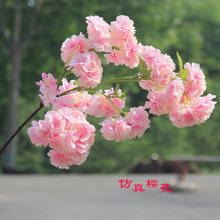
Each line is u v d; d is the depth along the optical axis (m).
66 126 2.80
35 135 2.82
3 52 34.06
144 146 38.25
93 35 3.07
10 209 16.16
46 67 36.59
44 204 17.50
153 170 32.31
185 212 16.12
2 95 37.19
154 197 20.12
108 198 19.52
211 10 50.47
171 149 39.28
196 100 3.13
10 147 32.88
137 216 15.09
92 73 3.03
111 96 3.25
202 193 21.98
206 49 50.41
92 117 35.19
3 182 24.77
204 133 41.81
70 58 3.10
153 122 39.75
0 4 34.41
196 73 3.09
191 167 33.22
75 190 22.23
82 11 34.53
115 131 3.25
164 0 36.09
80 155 2.82
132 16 35.12
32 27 33.97
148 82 3.20
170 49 45.66
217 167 39.41
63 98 3.01
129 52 3.13
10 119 33.34
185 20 49.41
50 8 34.75
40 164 37.34
